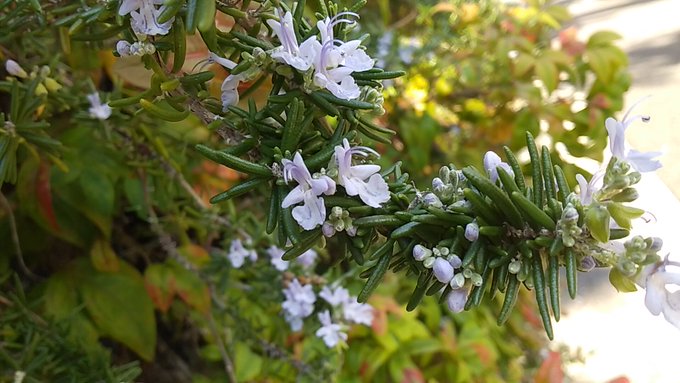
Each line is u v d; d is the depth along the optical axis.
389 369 0.43
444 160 0.53
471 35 0.58
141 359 0.35
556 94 0.58
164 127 0.29
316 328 0.32
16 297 0.24
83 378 0.23
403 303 0.47
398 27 0.54
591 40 0.53
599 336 0.57
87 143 0.29
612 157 0.13
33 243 0.31
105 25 0.18
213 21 0.13
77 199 0.29
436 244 0.13
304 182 0.13
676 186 0.54
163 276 0.33
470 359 0.46
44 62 0.23
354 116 0.15
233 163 0.13
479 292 0.13
